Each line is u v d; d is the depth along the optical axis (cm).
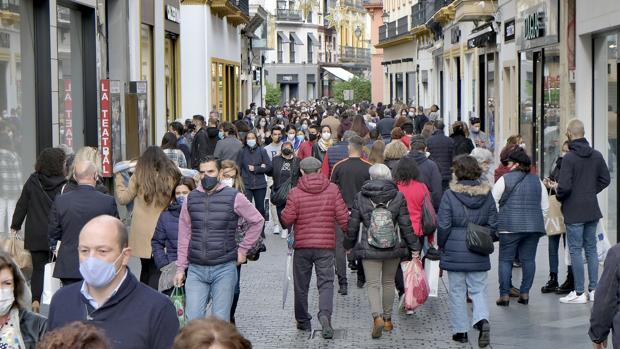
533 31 2911
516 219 1566
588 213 1565
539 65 2952
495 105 4091
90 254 700
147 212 1312
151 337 709
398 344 1392
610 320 874
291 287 1819
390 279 1467
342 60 13212
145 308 711
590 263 1602
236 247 1228
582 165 1552
